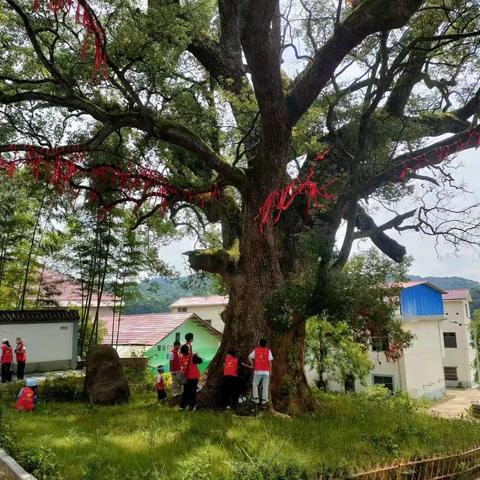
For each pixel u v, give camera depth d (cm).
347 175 1370
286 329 1149
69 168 1058
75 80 1183
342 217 1277
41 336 2150
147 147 1556
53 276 2922
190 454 720
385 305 1166
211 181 1411
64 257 2264
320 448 808
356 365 2134
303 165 1475
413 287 2914
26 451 689
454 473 762
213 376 1244
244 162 1612
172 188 1167
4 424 859
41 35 1158
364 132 1260
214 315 3844
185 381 1204
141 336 2798
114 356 1502
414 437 928
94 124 1459
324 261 1093
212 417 1042
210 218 1636
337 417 1145
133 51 1162
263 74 1075
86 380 1480
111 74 1220
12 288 2542
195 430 903
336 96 1398
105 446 782
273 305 1148
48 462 651
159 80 1278
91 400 1412
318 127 1491
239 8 988
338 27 1082
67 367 2211
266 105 1124
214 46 1559
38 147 1020
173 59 1230
